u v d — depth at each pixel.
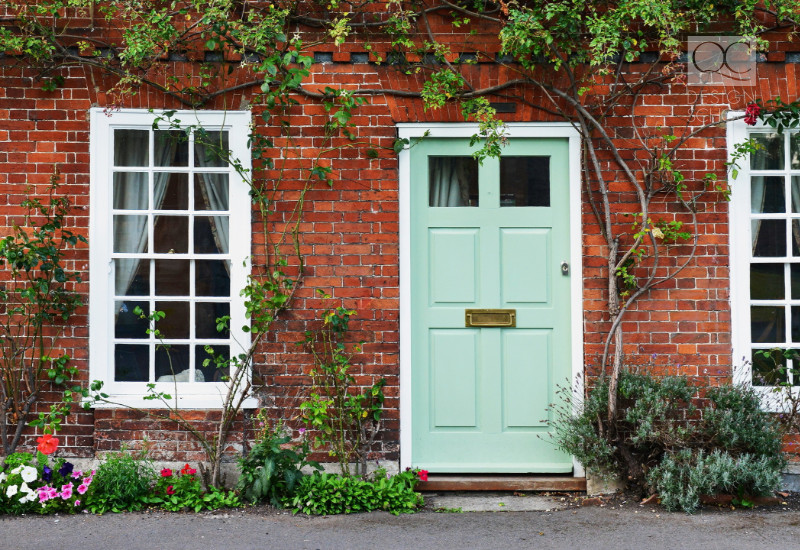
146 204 6.93
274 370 6.77
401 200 6.86
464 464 6.88
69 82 6.80
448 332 6.91
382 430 6.76
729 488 6.29
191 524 6.00
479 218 6.92
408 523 6.04
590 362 6.71
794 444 6.66
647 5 6.18
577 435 6.44
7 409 6.71
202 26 6.75
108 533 5.80
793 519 6.07
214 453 6.60
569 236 6.87
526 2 6.79
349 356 6.76
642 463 6.52
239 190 6.81
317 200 6.80
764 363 6.82
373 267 6.79
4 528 5.89
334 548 5.53
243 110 6.81
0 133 6.77
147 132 6.92
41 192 6.78
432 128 6.83
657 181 6.73
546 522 6.05
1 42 6.56
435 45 6.68
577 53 6.58
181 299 6.89
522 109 6.80
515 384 6.89
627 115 6.77
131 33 6.48
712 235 6.73
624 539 5.68
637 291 6.68
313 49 6.80
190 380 6.88
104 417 6.72
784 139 6.86
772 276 6.86
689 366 6.70
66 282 6.77
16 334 6.73
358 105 6.62
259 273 6.78
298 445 6.72
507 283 6.91
